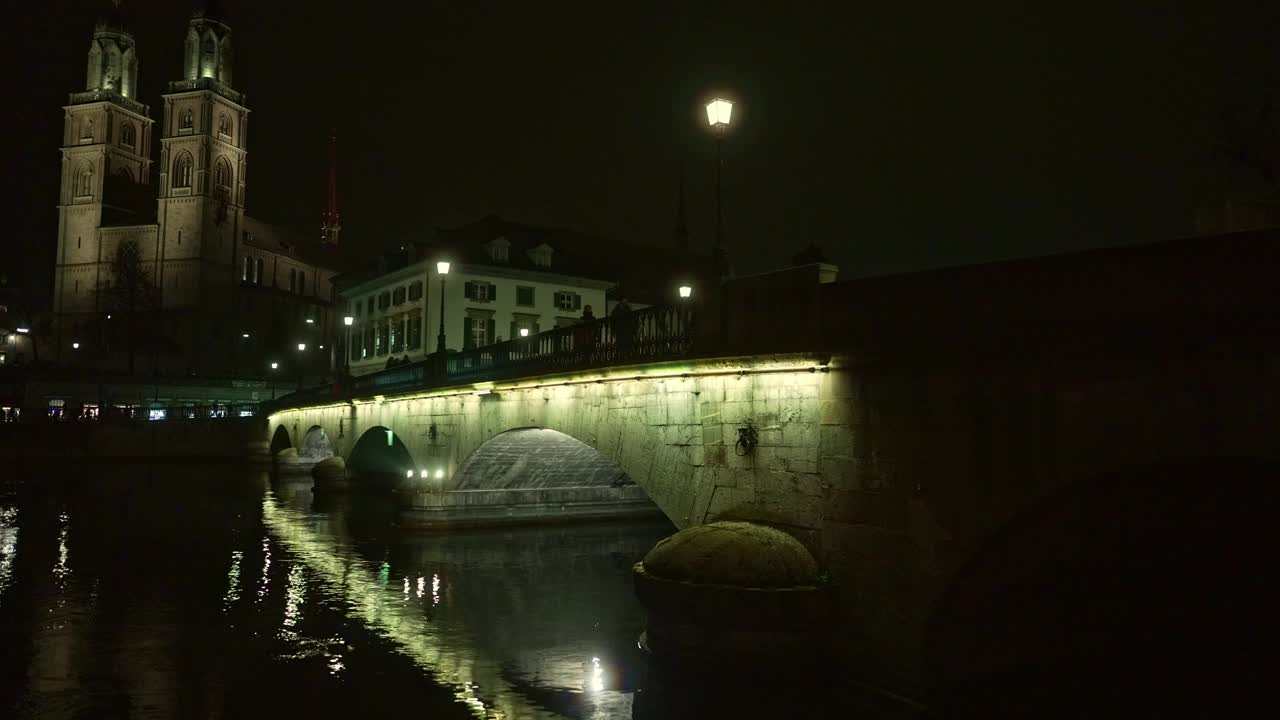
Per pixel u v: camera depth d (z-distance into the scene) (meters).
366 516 34.66
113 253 108.94
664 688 12.20
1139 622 10.19
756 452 13.38
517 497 30.16
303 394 54.88
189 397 89.81
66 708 12.14
